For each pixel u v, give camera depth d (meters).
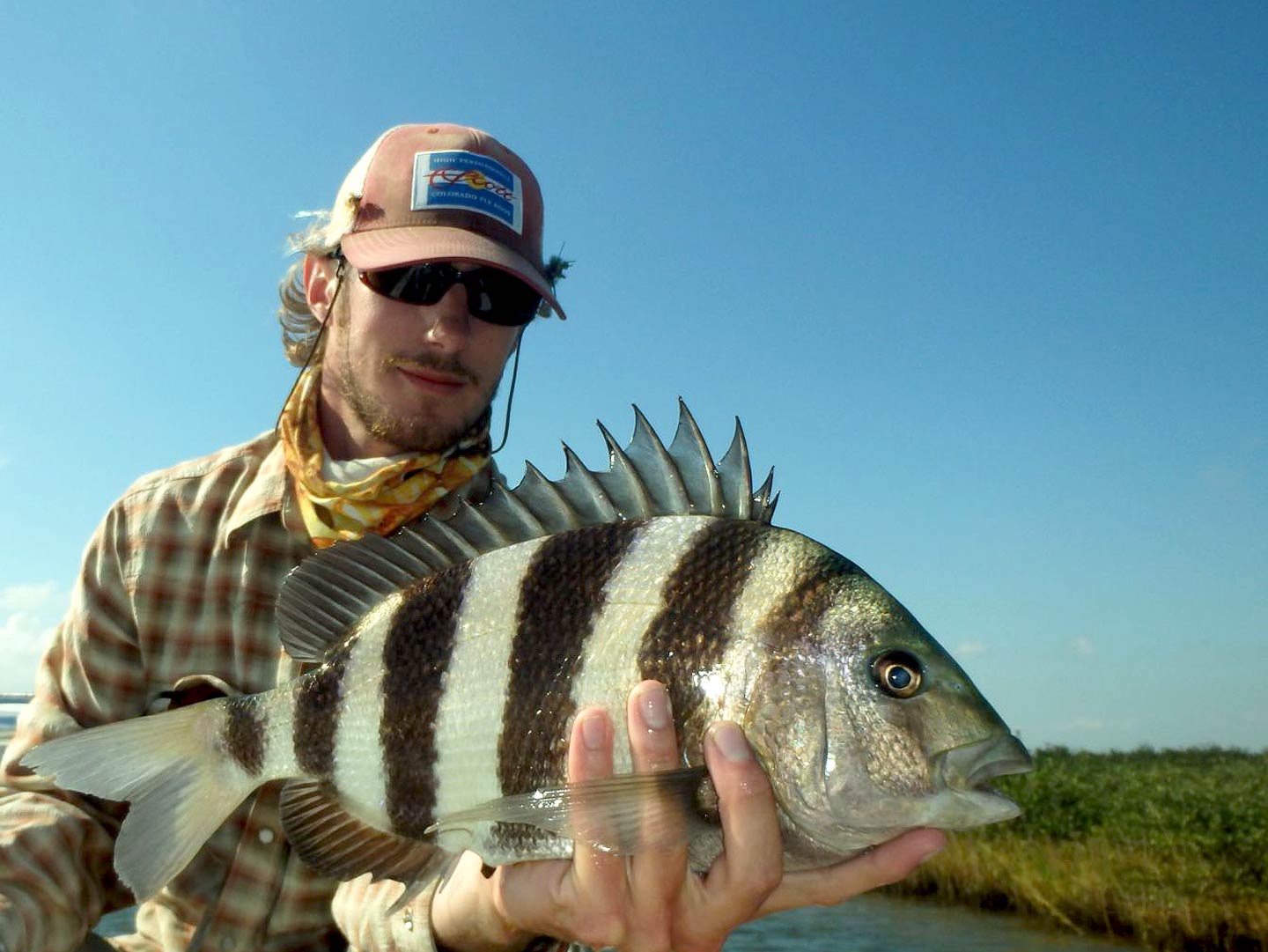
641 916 0.48
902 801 0.47
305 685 0.54
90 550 0.73
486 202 0.76
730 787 0.46
